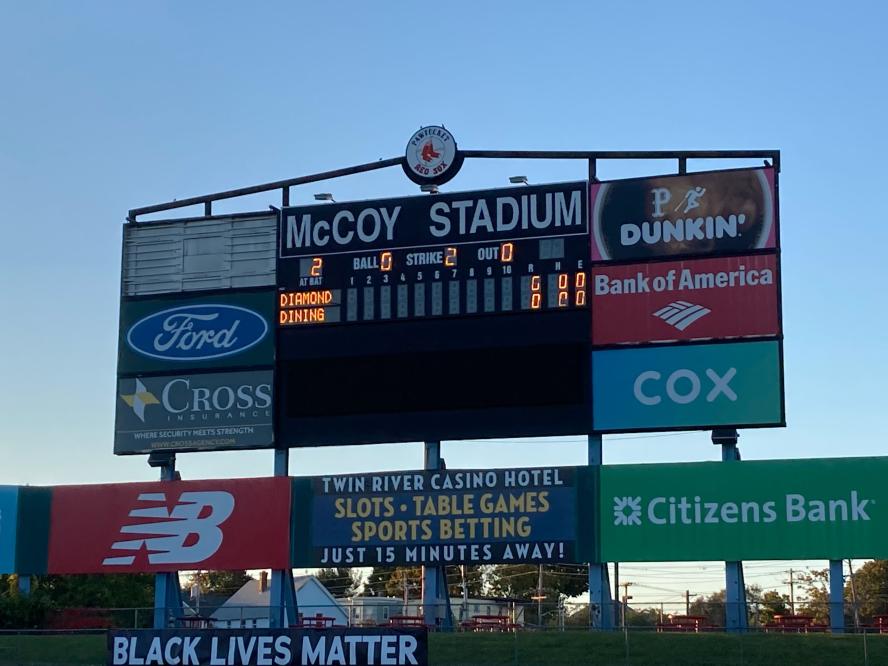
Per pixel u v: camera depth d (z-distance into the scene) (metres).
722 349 39.56
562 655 38.22
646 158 41.38
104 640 42.88
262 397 43.16
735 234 40.12
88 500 44.44
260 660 33.53
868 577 82.31
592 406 40.28
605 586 40.09
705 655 37.41
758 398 39.03
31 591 50.38
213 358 43.94
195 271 44.81
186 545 43.25
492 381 41.25
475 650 38.91
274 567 42.31
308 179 44.12
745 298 39.66
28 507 44.81
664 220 40.72
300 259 43.62
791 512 38.75
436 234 42.38
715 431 39.56
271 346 43.31
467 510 40.97
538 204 41.72
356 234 43.19
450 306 41.78
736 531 39.00
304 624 43.88
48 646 42.47
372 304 42.50
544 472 40.69
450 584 94.25
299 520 42.41
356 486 42.06
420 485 41.50
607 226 41.09
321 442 42.47
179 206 45.44
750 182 40.31
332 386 42.69
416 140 42.97
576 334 40.69
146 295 45.16
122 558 43.75
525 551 40.28
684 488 39.59
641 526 39.66
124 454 44.16
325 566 41.84
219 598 96.56
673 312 40.12
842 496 38.53
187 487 43.59
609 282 40.75
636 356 40.19
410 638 33.03
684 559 39.19
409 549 41.22
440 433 41.41
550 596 91.12
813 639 37.81
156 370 44.44
